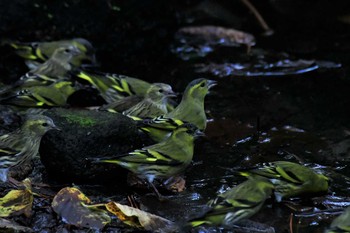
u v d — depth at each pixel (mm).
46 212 11055
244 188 10484
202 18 21141
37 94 14516
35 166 12695
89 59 17516
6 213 10797
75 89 15133
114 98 15305
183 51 19141
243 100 16000
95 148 12008
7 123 14141
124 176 12227
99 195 11805
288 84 16938
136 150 11641
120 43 19234
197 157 13352
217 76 17438
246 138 14164
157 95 14375
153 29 19578
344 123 14844
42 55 17109
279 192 11445
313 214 11266
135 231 10656
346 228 9672
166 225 10656
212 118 15023
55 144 11914
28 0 18156
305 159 13273
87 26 18875
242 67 17922
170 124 12750
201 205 11516
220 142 14000
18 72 17375
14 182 11930
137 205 11484
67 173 11969
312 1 21031
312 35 20000
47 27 18516
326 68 17828
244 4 20922
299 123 14844
